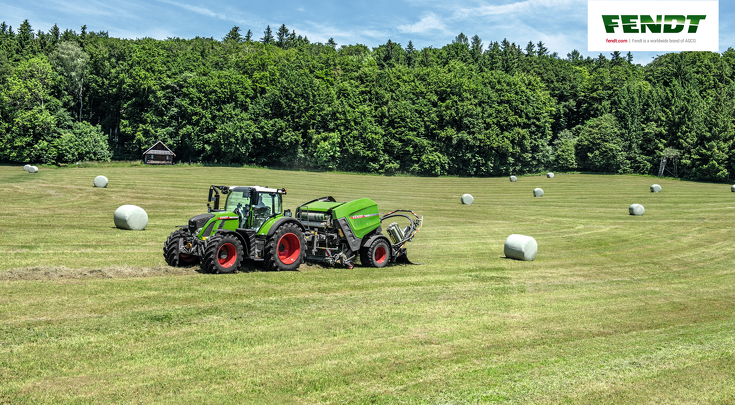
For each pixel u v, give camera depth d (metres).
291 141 88.31
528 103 95.44
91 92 94.62
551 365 6.72
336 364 6.47
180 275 11.62
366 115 90.69
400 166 89.56
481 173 89.81
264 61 108.12
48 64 84.25
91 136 81.31
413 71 112.19
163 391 5.48
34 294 9.24
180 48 124.12
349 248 14.40
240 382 5.79
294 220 13.58
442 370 6.41
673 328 8.89
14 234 17.22
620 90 106.75
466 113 90.56
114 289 9.93
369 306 9.70
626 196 45.75
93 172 55.28
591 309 10.24
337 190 48.38
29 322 7.62
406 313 9.26
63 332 7.24
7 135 74.44
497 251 18.78
